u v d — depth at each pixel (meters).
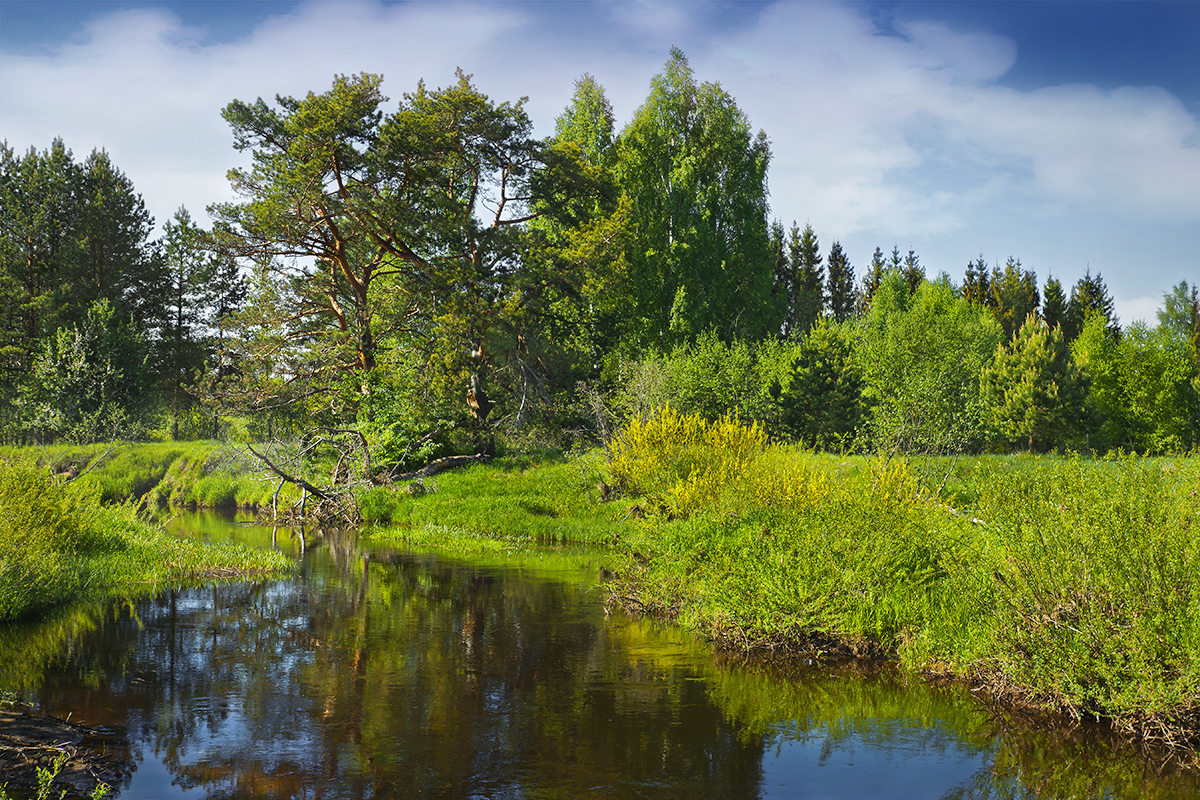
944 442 19.12
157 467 36.66
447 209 32.88
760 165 47.53
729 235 47.16
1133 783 5.72
